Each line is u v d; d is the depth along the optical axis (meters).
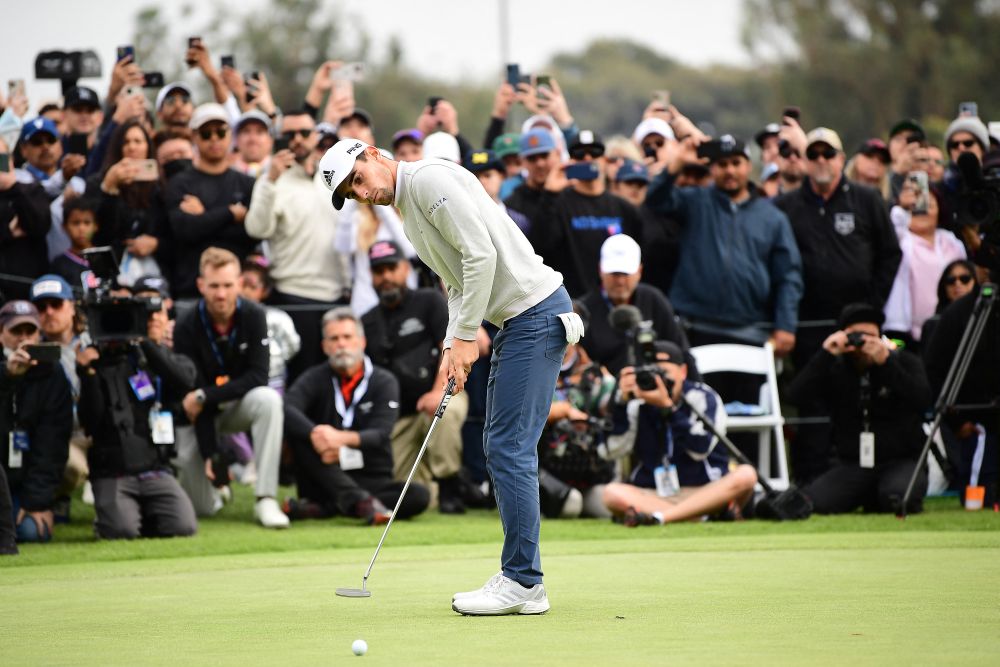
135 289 22.66
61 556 18.89
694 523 22.27
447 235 12.77
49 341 22.73
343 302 26.97
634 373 22.36
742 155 26.41
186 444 24.08
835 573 15.06
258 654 10.22
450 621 11.91
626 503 22.39
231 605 13.32
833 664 9.29
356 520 23.95
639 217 27.14
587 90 185.38
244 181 26.31
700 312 26.64
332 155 12.89
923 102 114.50
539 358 12.91
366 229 27.05
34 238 24.25
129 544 20.23
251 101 30.56
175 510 21.59
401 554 18.52
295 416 23.83
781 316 26.39
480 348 26.19
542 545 19.28
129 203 25.16
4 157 23.83
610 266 24.62
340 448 23.69
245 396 23.50
